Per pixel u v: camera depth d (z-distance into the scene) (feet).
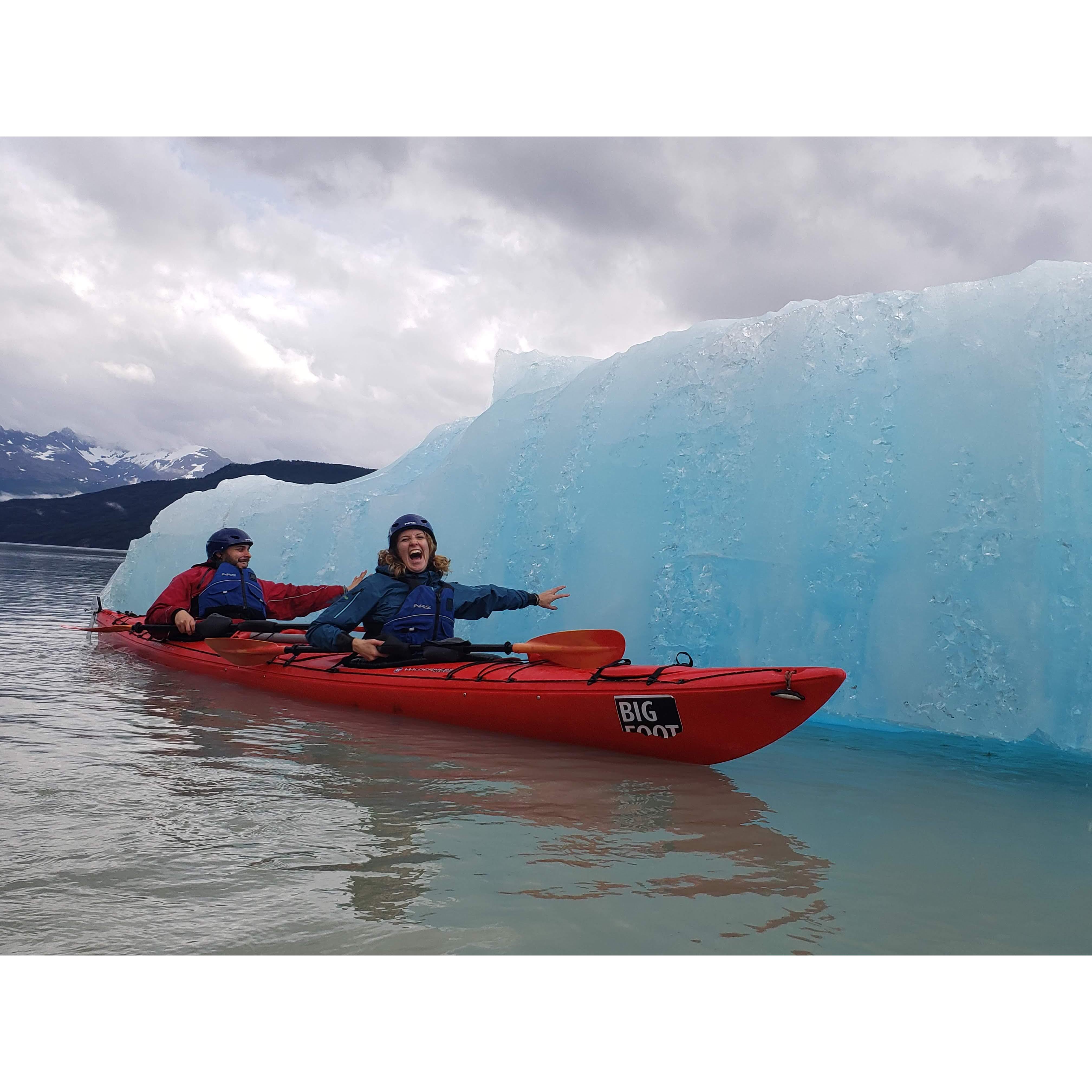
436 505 21.98
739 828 8.15
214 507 27.58
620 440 18.54
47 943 5.22
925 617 13.60
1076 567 12.38
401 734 12.16
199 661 17.84
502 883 6.46
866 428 15.03
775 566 15.53
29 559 113.09
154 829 7.43
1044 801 9.46
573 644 12.80
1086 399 12.73
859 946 5.63
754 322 17.53
